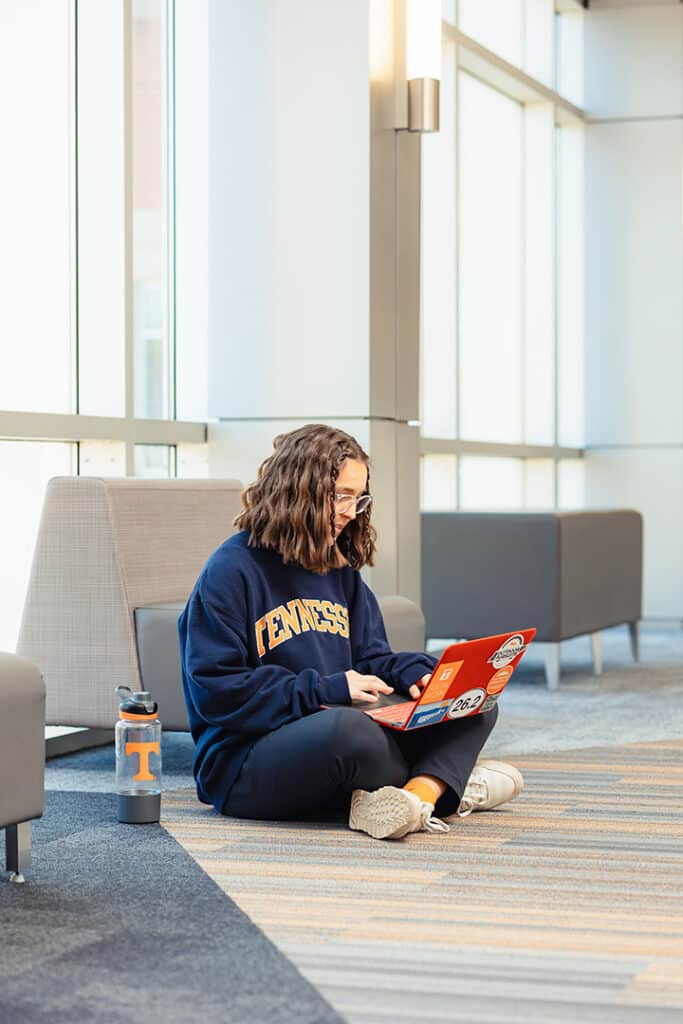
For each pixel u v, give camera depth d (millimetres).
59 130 5430
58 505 4734
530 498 9547
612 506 10062
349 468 3906
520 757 5035
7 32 5141
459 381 8234
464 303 8500
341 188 5680
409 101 5730
